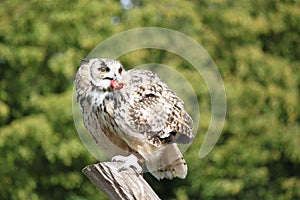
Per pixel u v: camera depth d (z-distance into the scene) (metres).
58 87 18.81
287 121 19.83
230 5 19.97
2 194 18.62
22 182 18.50
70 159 17.47
